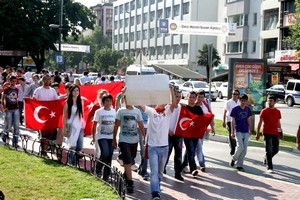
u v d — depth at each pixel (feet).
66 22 169.78
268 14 177.47
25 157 35.32
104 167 28.40
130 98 25.30
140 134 31.86
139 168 33.22
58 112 37.83
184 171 35.27
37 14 161.17
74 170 31.27
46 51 181.57
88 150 41.55
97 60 294.87
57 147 34.42
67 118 32.96
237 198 28.04
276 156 45.19
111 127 29.89
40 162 33.63
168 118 26.63
